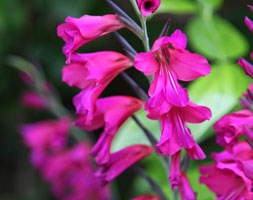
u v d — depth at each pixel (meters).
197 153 0.40
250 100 0.43
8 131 1.22
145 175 0.46
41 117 1.18
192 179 0.51
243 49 0.60
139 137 0.53
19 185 1.27
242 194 0.42
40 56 1.05
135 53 0.43
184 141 0.39
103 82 0.42
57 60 1.05
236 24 1.03
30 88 1.12
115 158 0.45
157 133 0.53
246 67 0.40
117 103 0.44
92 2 0.98
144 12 0.39
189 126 0.50
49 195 1.25
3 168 1.30
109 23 0.42
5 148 1.26
